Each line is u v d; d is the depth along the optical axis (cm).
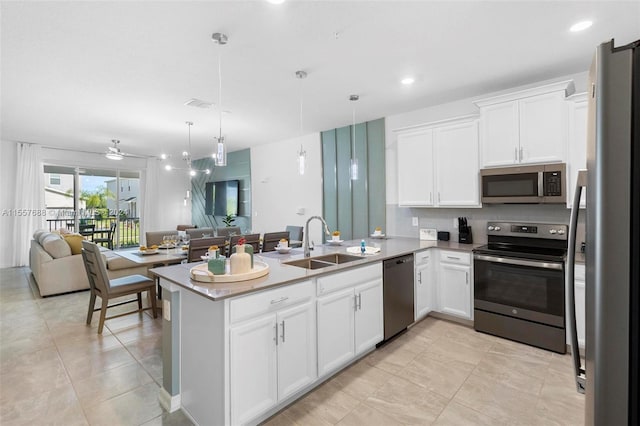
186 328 194
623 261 72
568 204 277
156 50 253
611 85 73
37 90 338
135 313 355
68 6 196
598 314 75
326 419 189
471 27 225
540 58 274
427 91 352
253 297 175
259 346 178
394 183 447
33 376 236
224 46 247
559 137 279
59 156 694
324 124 495
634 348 71
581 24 222
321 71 296
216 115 439
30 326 331
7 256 628
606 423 74
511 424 184
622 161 72
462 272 324
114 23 215
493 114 317
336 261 303
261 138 602
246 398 172
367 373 239
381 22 217
